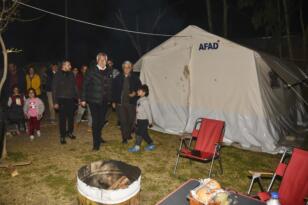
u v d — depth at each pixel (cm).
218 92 765
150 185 518
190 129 803
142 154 667
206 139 580
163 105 859
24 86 874
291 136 748
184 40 810
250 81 717
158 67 857
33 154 648
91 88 652
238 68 730
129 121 731
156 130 863
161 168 591
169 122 850
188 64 804
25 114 751
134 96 720
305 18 1611
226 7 1358
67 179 532
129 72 721
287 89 845
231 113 748
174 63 830
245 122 730
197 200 288
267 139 704
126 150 690
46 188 497
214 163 625
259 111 712
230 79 745
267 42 1608
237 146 732
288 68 847
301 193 379
